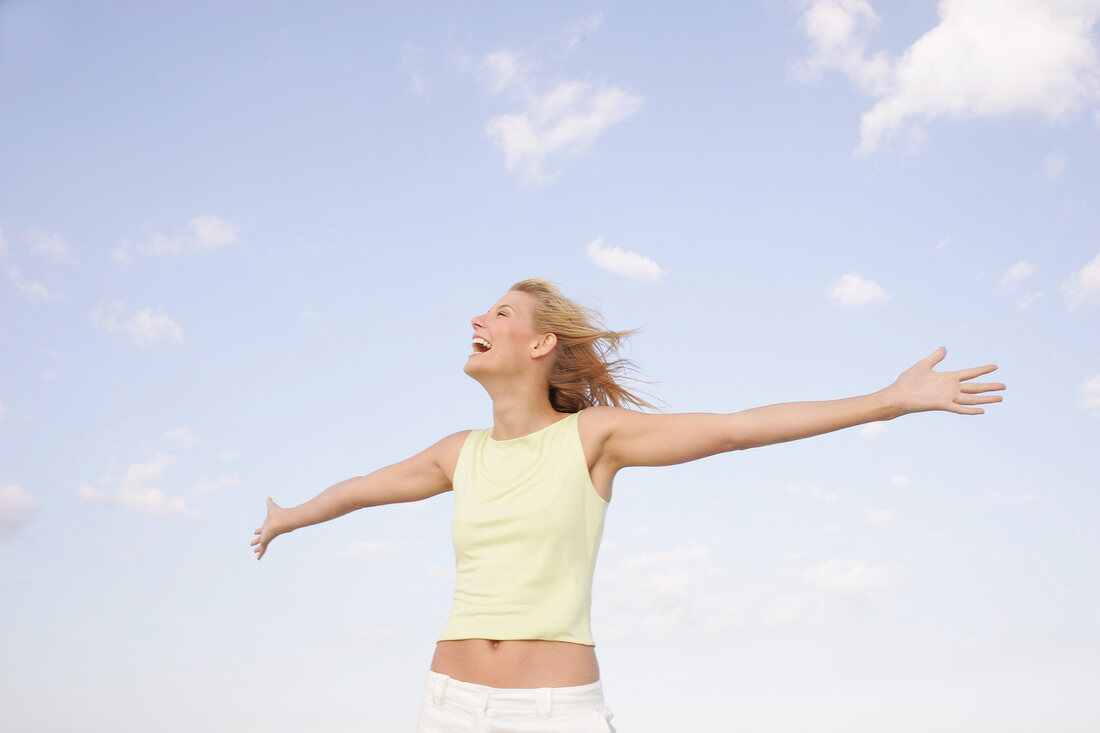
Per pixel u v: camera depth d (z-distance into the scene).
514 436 2.12
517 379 2.12
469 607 1.92
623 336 2.22
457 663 1.88
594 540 1.96
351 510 2.40
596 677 1.87
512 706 1.80
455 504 2.07
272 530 2.50
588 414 2.02
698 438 1.88
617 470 2.03
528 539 1.91
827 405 1.78
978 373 1.67
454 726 1.84
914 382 1.71
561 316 2.16
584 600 1.92
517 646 1.83
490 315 2.18
